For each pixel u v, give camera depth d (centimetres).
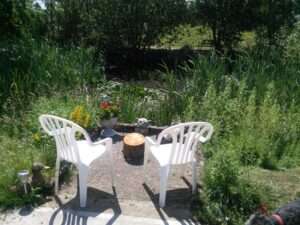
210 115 516
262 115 505
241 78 615
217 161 362
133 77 1137
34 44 736
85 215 323
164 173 338
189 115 531
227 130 499
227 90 551
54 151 422
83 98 588
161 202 339
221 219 317
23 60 690
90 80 718
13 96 576
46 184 362
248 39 1362
